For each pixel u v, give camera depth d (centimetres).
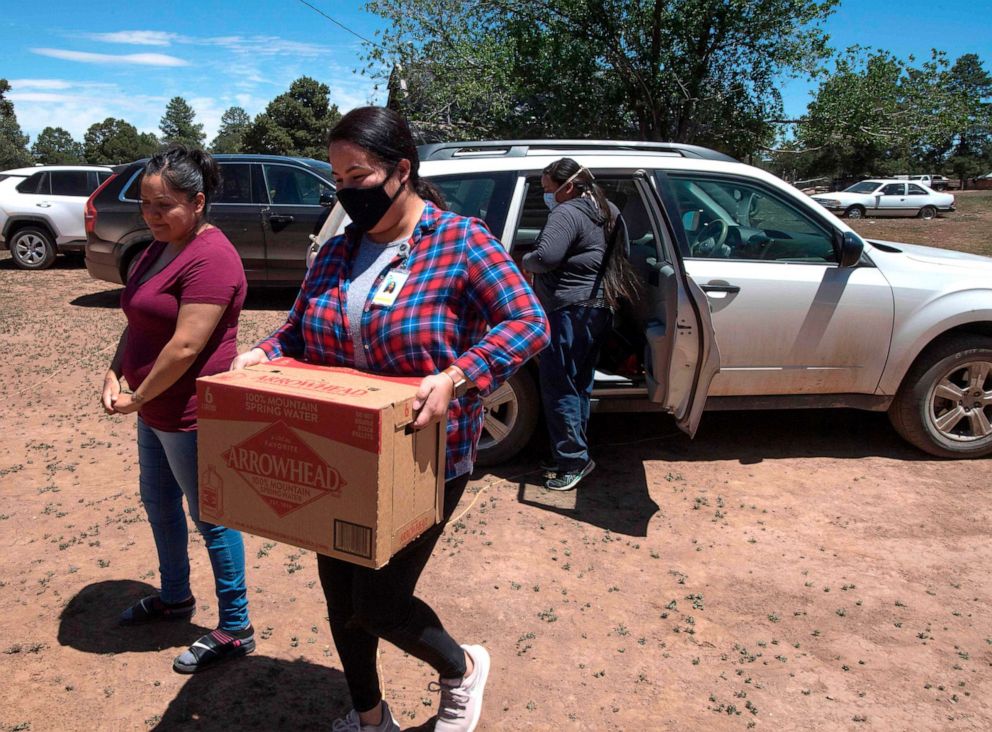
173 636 302
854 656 297
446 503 204
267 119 8744
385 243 202
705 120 1495
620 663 292
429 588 339
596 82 1506
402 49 1515
